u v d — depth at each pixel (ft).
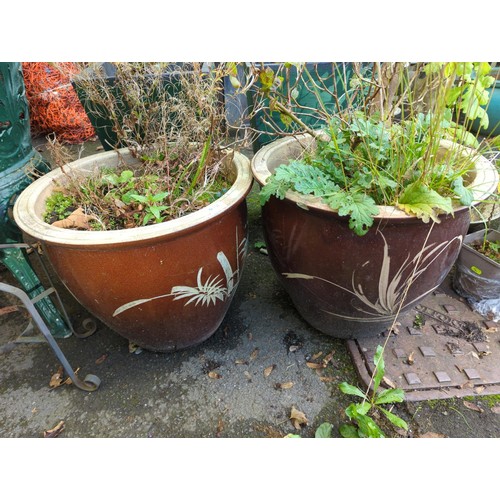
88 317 5.44
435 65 3.26
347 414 3.78
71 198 4.23
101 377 4.59
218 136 4.48
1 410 4.31
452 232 3.39
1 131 4.11
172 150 4.67
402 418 3.95
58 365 4.78
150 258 3.23
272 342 4.88
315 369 4.52
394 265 3.37
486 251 5.07
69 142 9.65
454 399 4.08
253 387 4.36
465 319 4.95
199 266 3.55
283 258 3.99
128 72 4.33
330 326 4.49
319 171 3.59
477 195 3.22
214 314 4.31
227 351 4.80
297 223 3.52
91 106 6.41
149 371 4.62
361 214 2.98
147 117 4.65
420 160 3.49
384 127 3.94
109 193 4.21
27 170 4.38
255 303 5.50
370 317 4.02
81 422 4.15
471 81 3.55
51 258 3.49
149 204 3.90
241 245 4.08
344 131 3.78
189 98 4.54
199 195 4.10
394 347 4.61
